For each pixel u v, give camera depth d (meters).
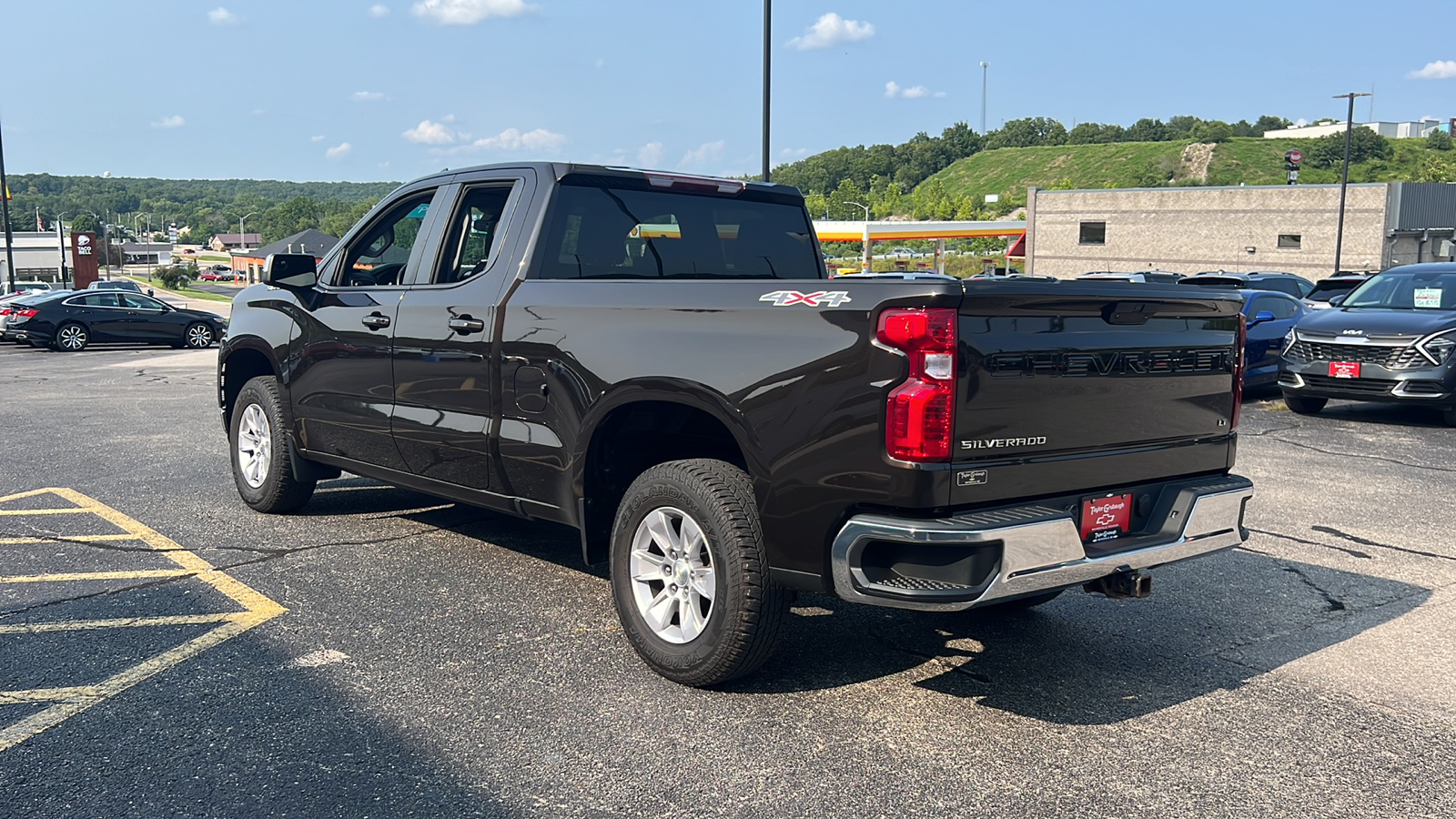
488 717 3.66
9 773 3.21
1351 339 11.20
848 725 3.65
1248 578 5.56
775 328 3.66
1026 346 3.50
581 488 4.36
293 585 5.12
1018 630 4.71
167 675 3.98
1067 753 3.46
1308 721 3.75
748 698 3.87
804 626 4.71
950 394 3.32
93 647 4.26
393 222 5.60
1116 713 3.80
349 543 5.89
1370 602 5.15
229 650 4.25
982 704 3.86
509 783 3.19
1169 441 4.03
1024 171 191.12
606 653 4.29
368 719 3.62
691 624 3.96
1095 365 3.71
